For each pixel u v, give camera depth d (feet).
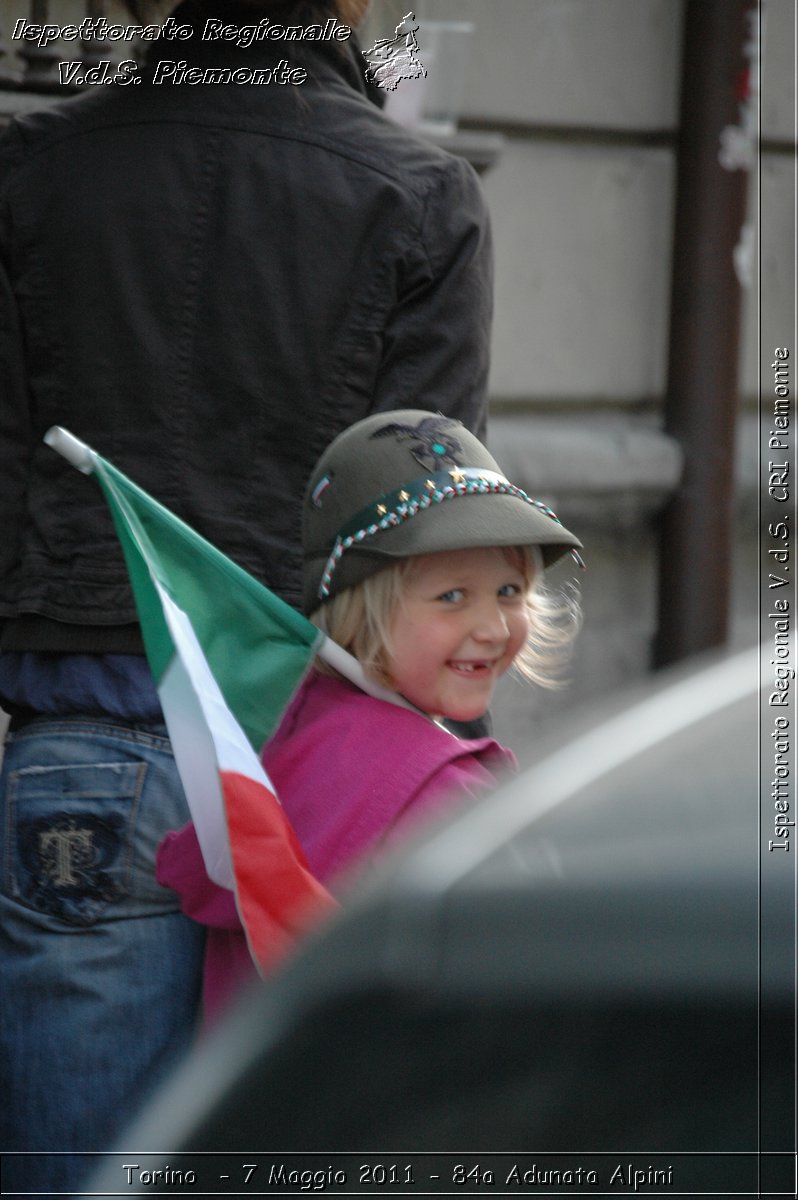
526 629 21.76
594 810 11.38
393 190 23.82
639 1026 10.27
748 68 62.13
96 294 23.84
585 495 60.90
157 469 23.52
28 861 22.98
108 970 22.56
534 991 10.37
